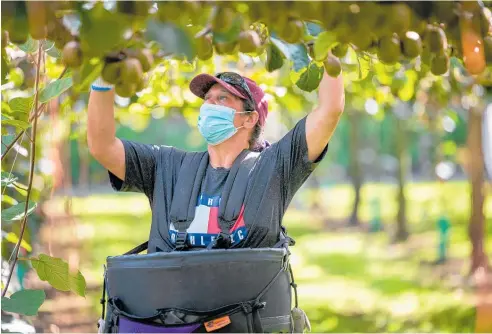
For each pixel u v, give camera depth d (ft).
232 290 15.94
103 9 11.12
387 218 163.32
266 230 18.13
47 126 35.12
